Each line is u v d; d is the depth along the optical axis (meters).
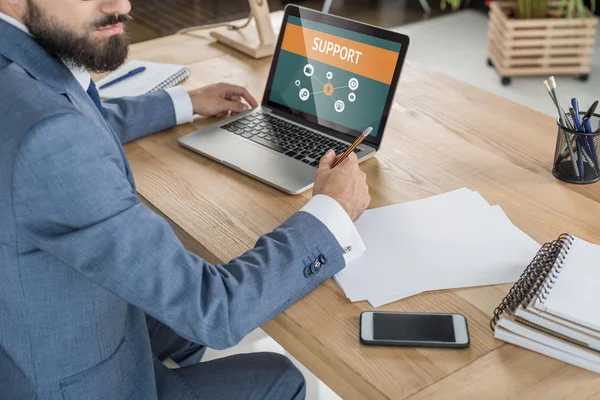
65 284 1.05
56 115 0.95
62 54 1.05
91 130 0.98
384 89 1.49
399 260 1.19
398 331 1.04
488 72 3.91
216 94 1.67
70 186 0.96
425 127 1.61
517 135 1.57
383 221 1.28
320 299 1.13
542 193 1.36
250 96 1.69
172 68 1.89
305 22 1.62
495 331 1.03
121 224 1.00
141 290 1.02
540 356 1.00
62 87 1.06
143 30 4.41
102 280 1.01
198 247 1.25
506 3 3.80
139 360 1.21
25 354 1.09
